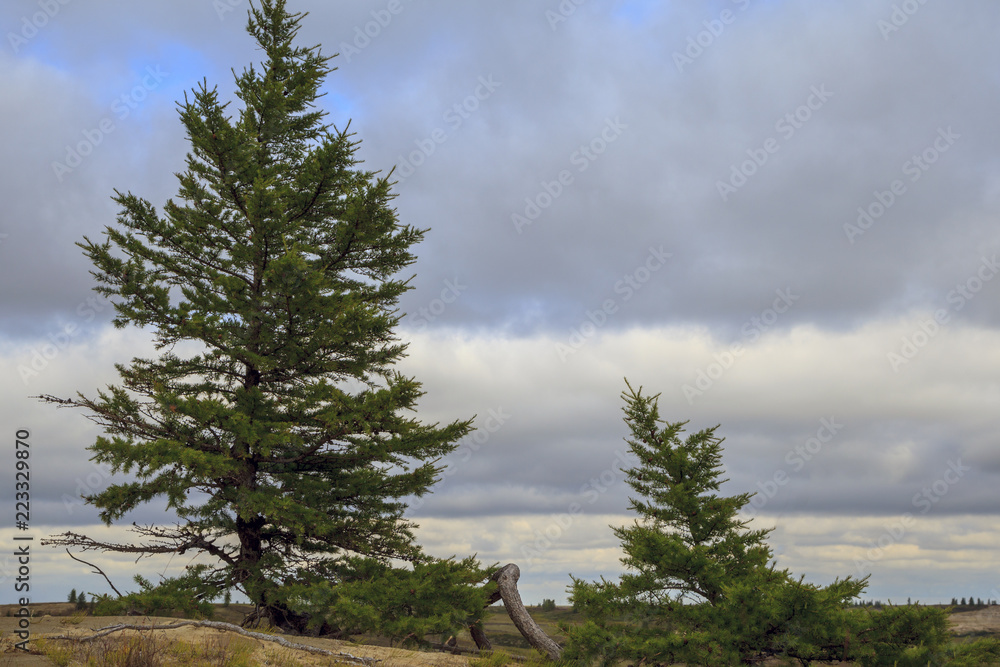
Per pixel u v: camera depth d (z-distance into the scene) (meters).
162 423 18.75
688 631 14.38
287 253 17.84
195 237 20.56
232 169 20.09
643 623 15.11
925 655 12.43
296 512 18.09
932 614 12.39
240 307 19.59
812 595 12.93
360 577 19.19
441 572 18.02
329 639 15.15
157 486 17.58
